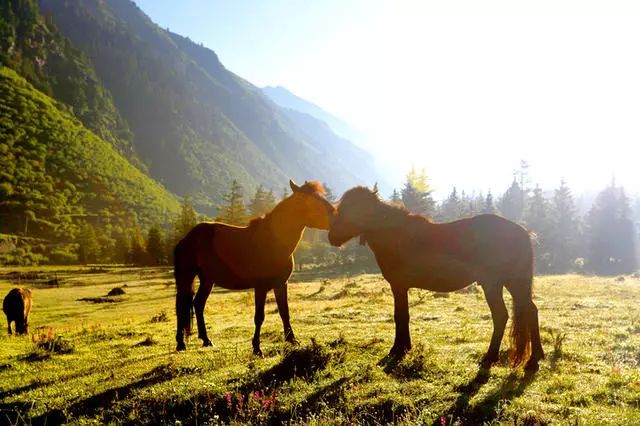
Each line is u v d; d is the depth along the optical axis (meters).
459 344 9.66
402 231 8.20
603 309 16.02
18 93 198.62
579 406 5.91
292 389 6.96
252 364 8.11
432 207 69.81
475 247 7.59
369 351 8.79
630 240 73.06
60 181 150.62
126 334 14.39
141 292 43.41
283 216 9.52
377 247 8.40
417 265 8.02
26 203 126.06
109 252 110.50
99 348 12.14
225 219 72.69
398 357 8.07
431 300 19.95
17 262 92.38
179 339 10.65
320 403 6.42
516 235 7.51
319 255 81.94
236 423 6.20
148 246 91.00
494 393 6.32
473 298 20.47
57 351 11.72
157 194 181.00
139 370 8.76
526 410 5.76
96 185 158.00
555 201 81.31
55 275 66.69
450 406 6.00
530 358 7.36
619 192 77.12
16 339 16.08
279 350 9.20
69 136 183.75
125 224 140.50
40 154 160.38
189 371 8.28
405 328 8.30
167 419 6.64
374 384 6.87
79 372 9.23
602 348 9.09
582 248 76.00
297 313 17.69
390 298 22.20
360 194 8.45
